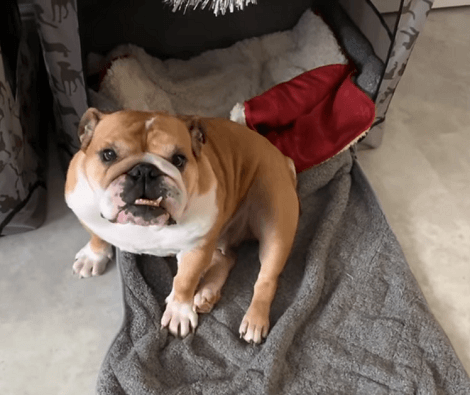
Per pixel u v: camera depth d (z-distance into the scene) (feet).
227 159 3.02
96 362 3.11
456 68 5.26
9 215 3.51
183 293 3.07
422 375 3.03
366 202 3.95
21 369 3.05
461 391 3.02
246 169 3.17
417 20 3.77
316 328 3.26
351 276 3.53
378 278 3.52
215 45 4.90
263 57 4.86
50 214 3.79
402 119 4.74
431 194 4.19
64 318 3.27
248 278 3.49
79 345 3.17
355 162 4.15
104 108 3.88
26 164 3.69
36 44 4.34
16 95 3.54
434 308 3.51
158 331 3.11
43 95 4.35
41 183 3.83
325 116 4.15
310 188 3.94
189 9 4.60
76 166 2.68
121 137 2.43
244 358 3.09
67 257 3.57
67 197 2.75
